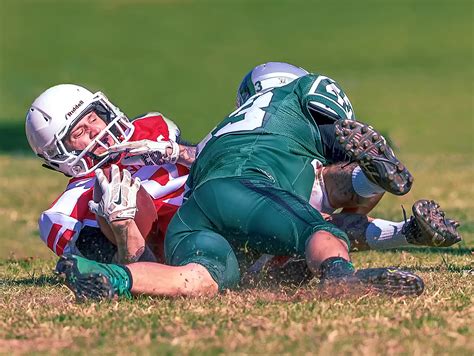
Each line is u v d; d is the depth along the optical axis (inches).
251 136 834.2
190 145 943.7
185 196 848.9
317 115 861.8
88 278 717.3
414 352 565.6
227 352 576.4
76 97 904.3
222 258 761.6
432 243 802.2
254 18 6624.0
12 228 1556.3
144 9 6914.4
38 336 637.3
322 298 720.3
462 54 5590.6
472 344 587.5
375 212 1512.1
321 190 873.5
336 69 5275.6
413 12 6697.8
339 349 574.9
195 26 6422.2
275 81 951.6
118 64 5472.4
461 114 4094.5
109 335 628.7
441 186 1909.4
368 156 782.5
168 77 5152.6
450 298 732.7
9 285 901.2
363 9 6825.8
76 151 906.7
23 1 7219.5
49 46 5915.4
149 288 736.3
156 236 870.4
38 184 2102.6
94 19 6648.6
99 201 805.9
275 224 754.8
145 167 913.5
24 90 4916.3
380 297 713.0
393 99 4448.8
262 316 668.1
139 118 942.4
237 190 777.6
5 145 3604.8
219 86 4911.4
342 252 732.0
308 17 6624.0
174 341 601.6
